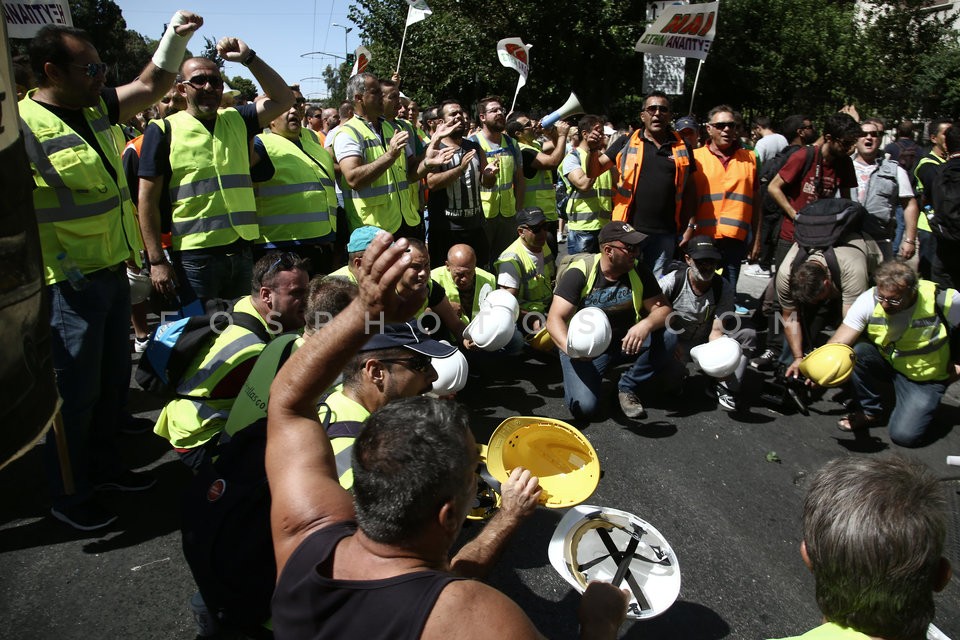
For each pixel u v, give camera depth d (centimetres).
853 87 1648
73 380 300
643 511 346
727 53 1808
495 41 1809
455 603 110
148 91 338
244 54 392
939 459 405
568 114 648
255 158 430
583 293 423
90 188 294
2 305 110
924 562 117
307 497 134
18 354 114
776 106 1817
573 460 270
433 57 1841
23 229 119
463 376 326
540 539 318
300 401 140
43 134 284
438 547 125
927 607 120
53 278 291
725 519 342
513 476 191
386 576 118
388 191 491
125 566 293
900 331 402
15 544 305
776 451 412
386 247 121
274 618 127
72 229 293
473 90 1898
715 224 564
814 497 131
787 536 331
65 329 296
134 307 543
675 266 468
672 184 546
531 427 268
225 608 195
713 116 559
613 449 409
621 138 582
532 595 282
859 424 438
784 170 578
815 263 438
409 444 123
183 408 276
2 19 118
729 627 270
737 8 1747
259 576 190
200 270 391
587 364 427
